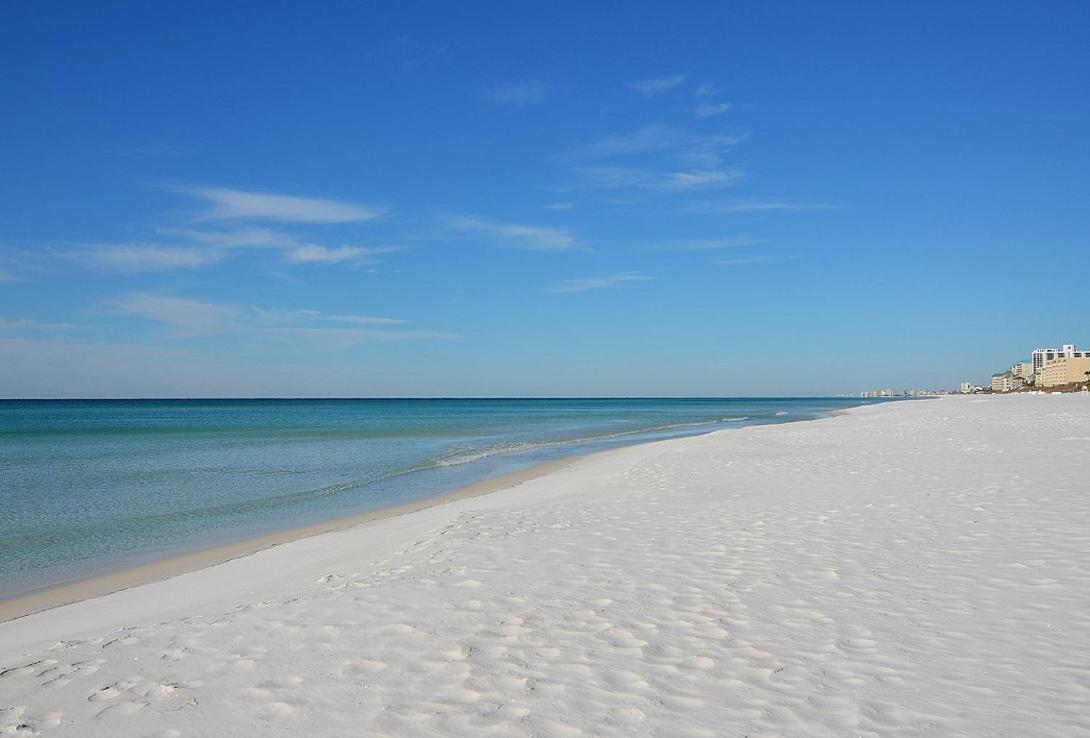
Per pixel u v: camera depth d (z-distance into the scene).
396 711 4.21
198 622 6.38
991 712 4.04
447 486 18.45
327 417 72.81
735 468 16.97
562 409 111.94
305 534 12.56
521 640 5.36
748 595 6.40
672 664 4.86
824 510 10.48
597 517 10.95
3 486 18.84
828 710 4.12
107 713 4.31
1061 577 6.50
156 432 43.53
